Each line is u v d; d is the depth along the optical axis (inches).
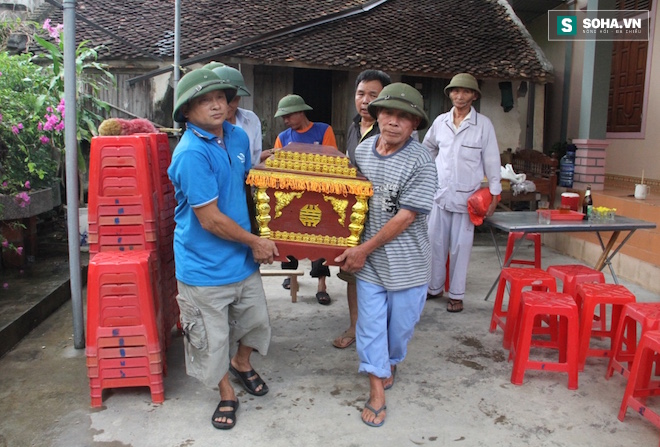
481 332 152.3
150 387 109.7
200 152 91.4
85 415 105.0
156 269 115.0
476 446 97.0
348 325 155.7
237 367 114.7
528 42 385.4
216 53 318.3
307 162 98.9
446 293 190.1
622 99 290.2
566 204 173.2
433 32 387.5
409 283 103.0
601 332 134.4
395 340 109.7
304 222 99.5
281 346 140.3
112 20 367.2
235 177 98.7
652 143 267.9
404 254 102.5
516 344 126.1
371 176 103.7
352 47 349.4
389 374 104.3
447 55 356.8
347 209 99.4
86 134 184.9
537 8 415.5
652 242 195.3
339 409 109.1
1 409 106.5
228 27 362.9
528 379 123.5
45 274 177.2
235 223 94.4
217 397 113.3
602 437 100.3
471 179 165.2
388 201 101.5
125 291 105.8
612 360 122.4
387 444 97.3
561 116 390.9
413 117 99.3
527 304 118.2
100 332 106.3
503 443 98.0
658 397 115.9
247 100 377.1
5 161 174.4
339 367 128.5
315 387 118.3
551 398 114.6
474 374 125.5
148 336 107.7
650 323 108.3
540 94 396.8
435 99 390.0
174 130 151.8
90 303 105.6
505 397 114.7
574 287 140.5
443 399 113.6
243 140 103.8
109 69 328.5
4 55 176.2
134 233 114.0
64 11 125.7
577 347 117.3
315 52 336.5
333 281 201.6
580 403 112.6
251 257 103.2
